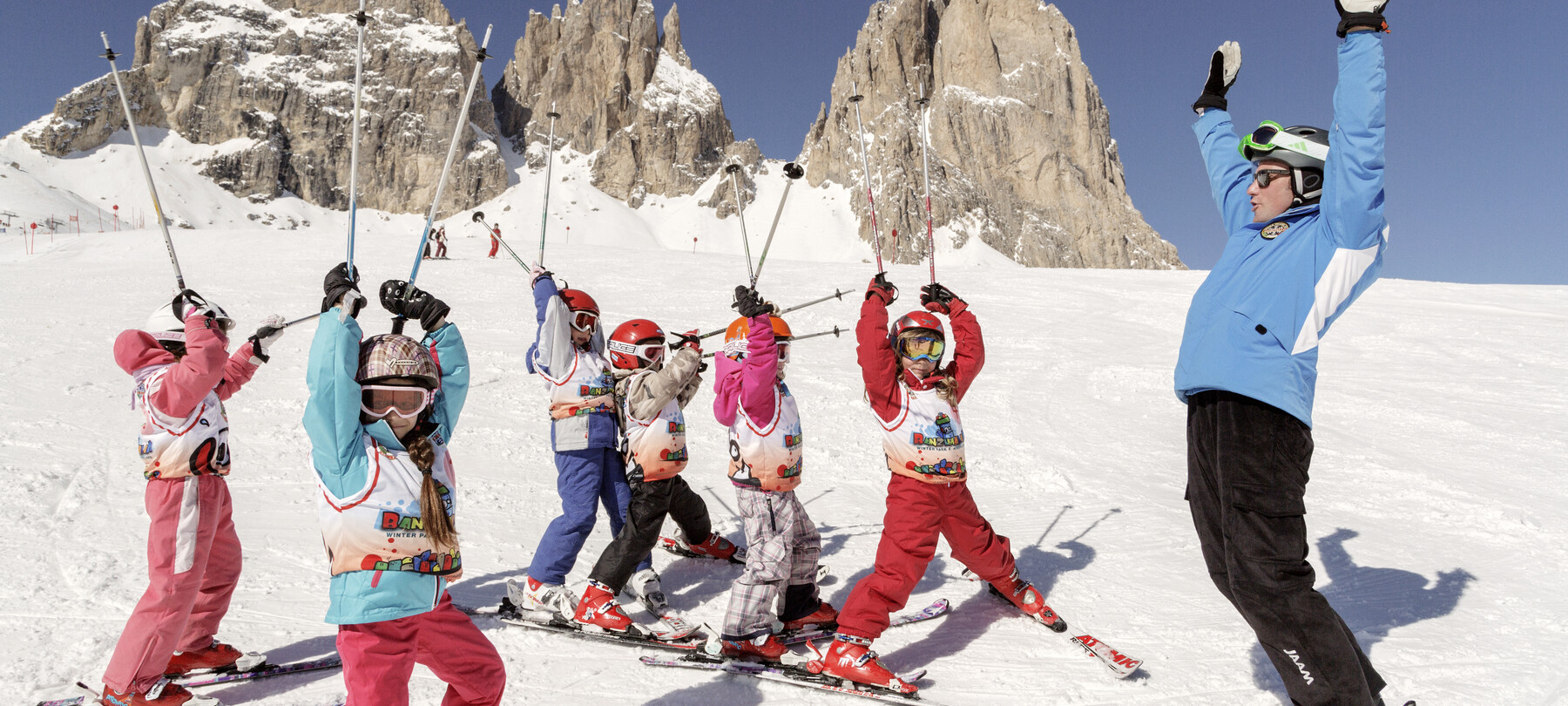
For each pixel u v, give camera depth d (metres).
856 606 3.46
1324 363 12.74
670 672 3.52
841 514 5.89
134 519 4.87
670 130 174.25
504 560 4.66
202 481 3.07
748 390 3.55
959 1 179.88
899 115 163.50
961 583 4.66
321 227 146.38
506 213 154.38
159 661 2.96
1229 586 2.85
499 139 172.75
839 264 27.14
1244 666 3.67
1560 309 17.80
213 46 155.75
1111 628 4.07
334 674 3.33
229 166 145.50
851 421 8.70
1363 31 2.53
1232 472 2.76
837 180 166.00
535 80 182.12
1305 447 2.75
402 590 2.40
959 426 3.69
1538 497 6.42
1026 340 14.20
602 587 3.87
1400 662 3.69
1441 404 9.87
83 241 28.89
